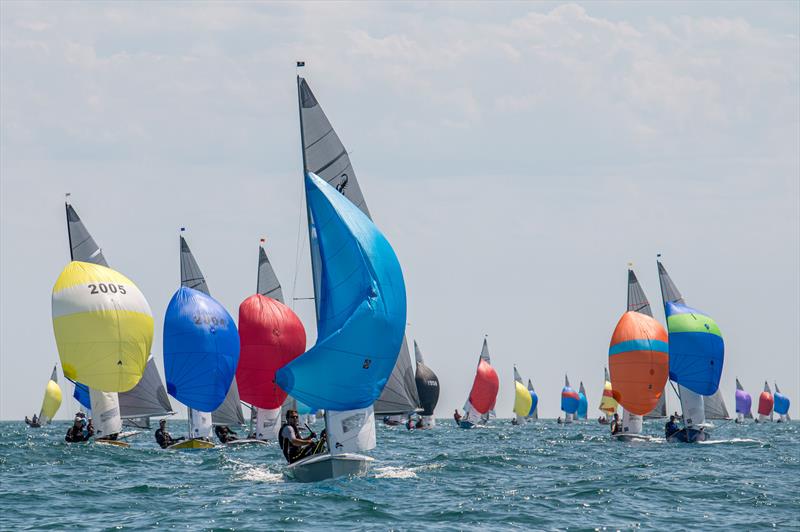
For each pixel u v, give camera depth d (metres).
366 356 108.88
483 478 124.94
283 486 111.31
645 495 108.06
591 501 102.94
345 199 113.88
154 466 140.62
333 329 110.75
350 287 110.06
